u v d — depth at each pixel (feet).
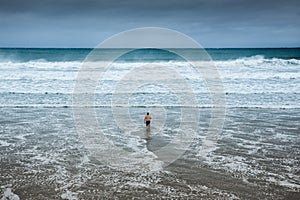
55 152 30.48
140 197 21.17
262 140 34.47
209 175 24.94
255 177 24.54
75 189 22.39
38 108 50.88
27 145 32.60
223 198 21.02
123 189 22.38
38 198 21.07
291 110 49.67
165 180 23.98
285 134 36.78
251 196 21.33
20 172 25.45
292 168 26.48
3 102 54.49
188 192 21.89
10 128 39.17
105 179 24.14
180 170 25.98
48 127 39.70
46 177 24.47
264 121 42.86
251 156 29.45
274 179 24.17
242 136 35.99
